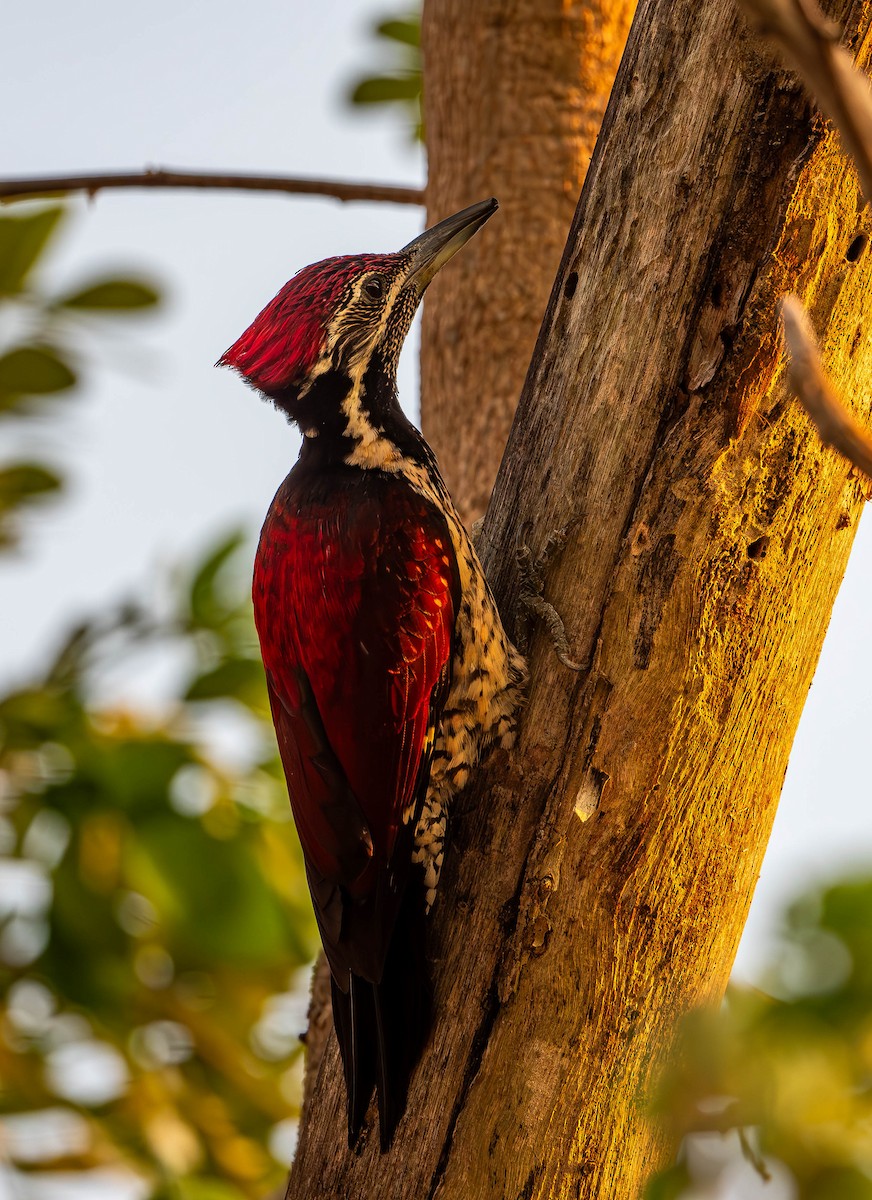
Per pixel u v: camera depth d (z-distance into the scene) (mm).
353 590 7535
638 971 6742
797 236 6699
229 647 9641
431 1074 6840
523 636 7270
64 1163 9344
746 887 6926
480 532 8211
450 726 7316
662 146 7035
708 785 6793
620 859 6754
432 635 7461
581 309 7281
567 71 10000
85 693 9336
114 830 8891
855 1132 4410
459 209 10102
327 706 7551
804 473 6773
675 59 7051
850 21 6590
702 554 6762
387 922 7176
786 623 6844
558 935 6770
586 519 7113
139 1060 9766
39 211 8930
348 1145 7051
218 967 9773
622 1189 6664
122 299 9117
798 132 6738
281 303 8383
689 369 6910
